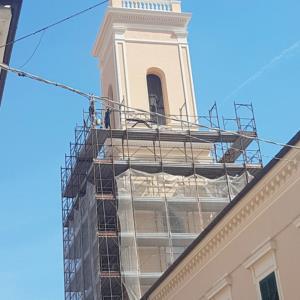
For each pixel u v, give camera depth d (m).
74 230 42.97
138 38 45.31
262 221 20.36
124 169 39.62
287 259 18.95
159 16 45.88
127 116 41.38
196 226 38.66
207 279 23.75
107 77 45.97
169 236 37.38
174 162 40.34
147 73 45.03
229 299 22.12
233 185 40.31
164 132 40.84
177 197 38.91
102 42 47.31
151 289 29.05
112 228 38.56
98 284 36.22
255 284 20.52
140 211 38.62
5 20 13.73
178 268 25.98
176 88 44.34
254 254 20.48
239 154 43.28
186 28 46.72
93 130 39.59
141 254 37.50
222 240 22.73
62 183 44.59
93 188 38.66
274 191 19.77
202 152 42.22
